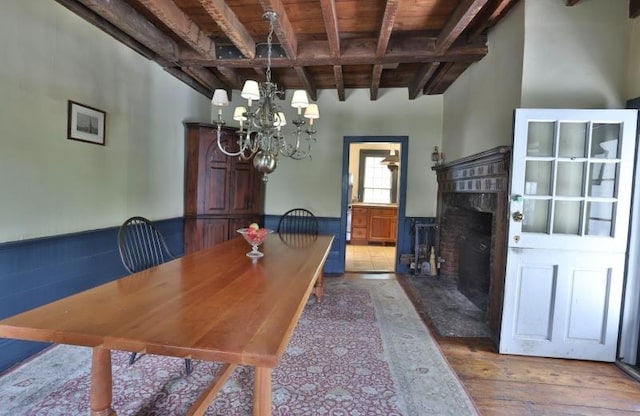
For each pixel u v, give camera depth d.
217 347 1.12
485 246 3.45
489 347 2.74
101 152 2.96
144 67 3.54
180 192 4.32
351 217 7.66
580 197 2.52
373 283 4.54
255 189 4.85
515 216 2.55
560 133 2.56
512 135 2.55
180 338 1.18
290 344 2.70
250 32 3.30
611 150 2.53
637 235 2.48
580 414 1.95
